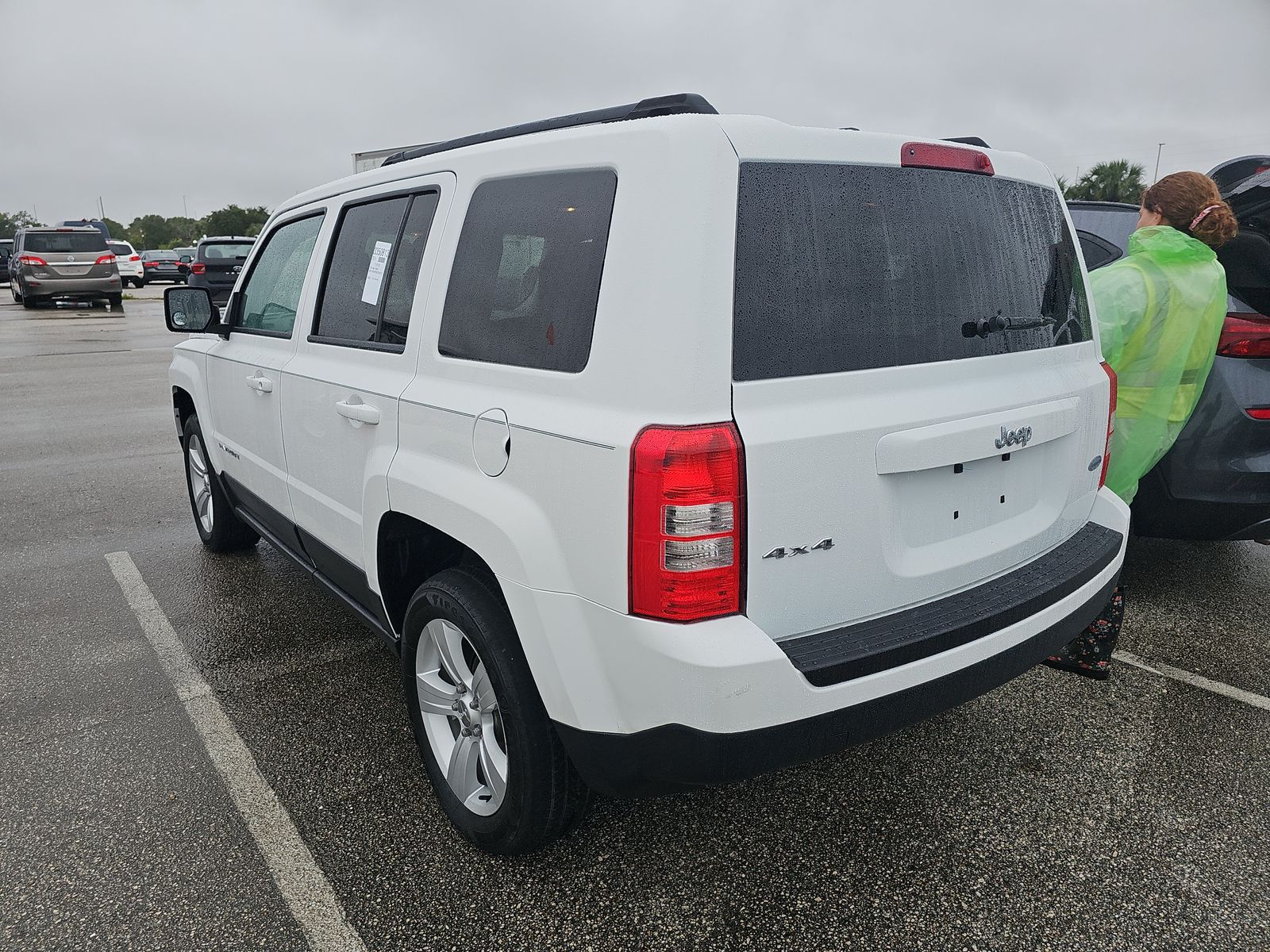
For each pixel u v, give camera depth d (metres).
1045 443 2.51
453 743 2.62
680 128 1.87
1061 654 3.38
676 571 1.82
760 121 1.92
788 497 1.90
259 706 3.32
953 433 2.14
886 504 2.08
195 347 4.51
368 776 2.88
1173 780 2.81
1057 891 2.34
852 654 1.96
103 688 3.46
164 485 6.49
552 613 2.04
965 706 3.28
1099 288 3.22
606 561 1.91
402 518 2.69
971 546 2.32
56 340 16.38
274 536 3.92
